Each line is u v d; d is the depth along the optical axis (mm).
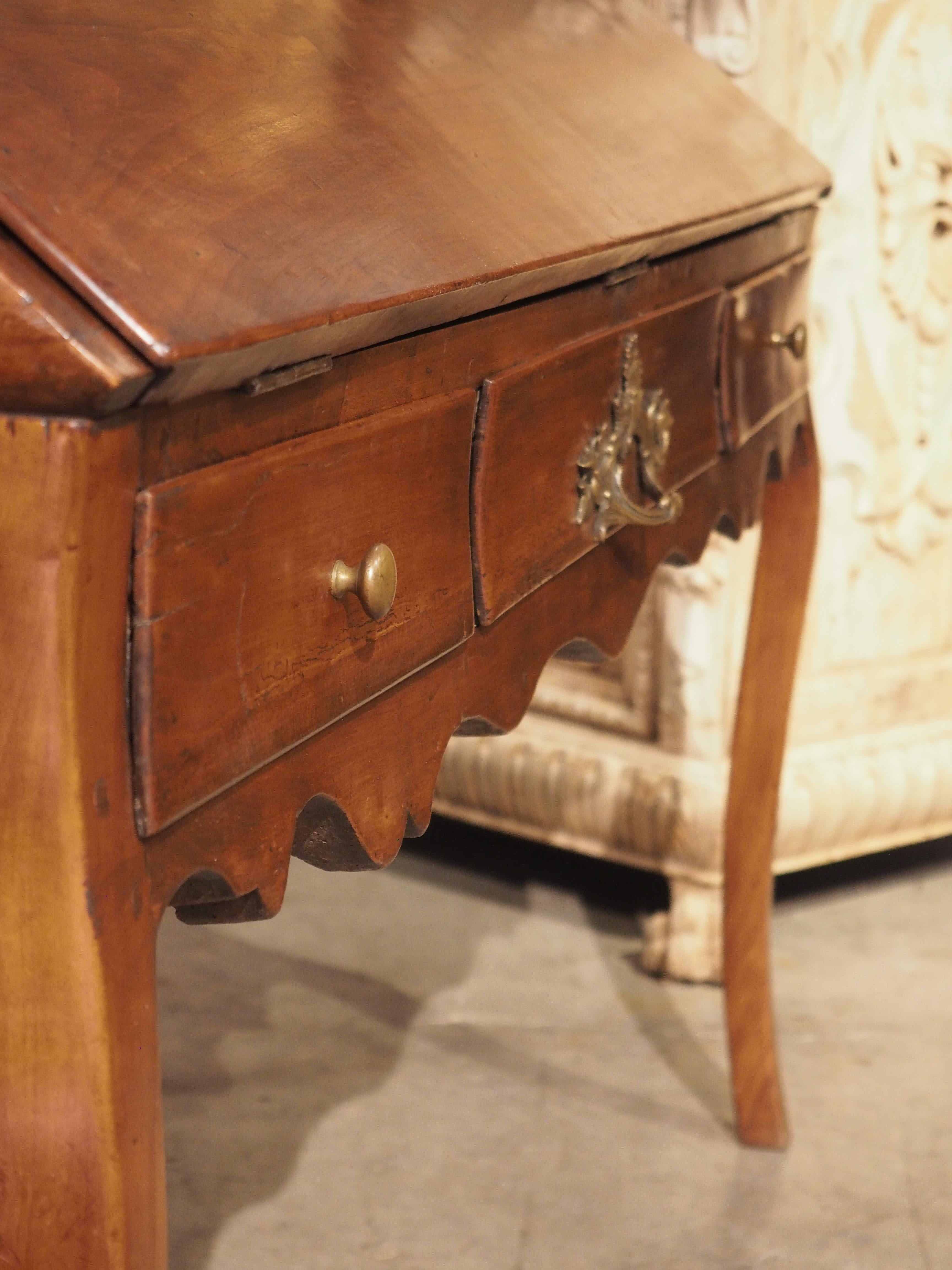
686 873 1597
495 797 1729
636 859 1639
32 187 383
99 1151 399
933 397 1627
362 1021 1491
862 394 1592
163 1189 430
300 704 488
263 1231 1152
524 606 709
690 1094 1383
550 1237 1164
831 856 1693
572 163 732
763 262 1012
